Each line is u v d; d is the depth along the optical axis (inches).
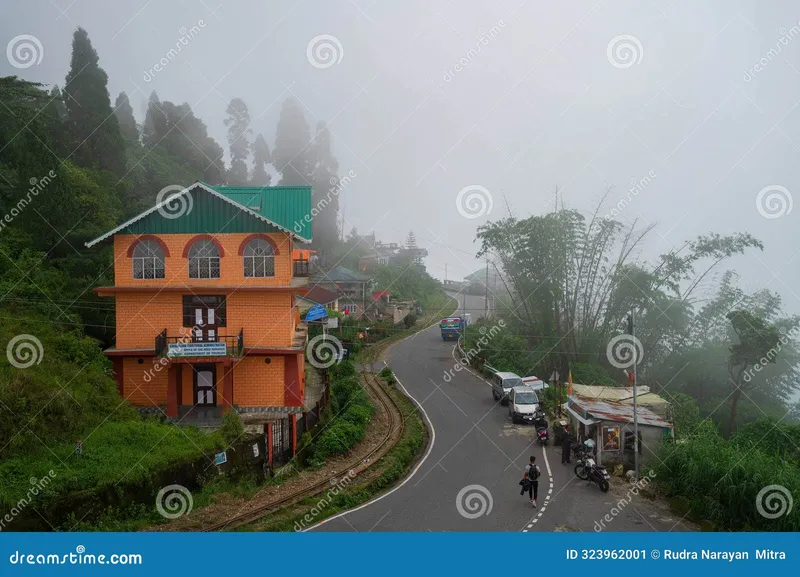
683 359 1489.9
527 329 1663.4
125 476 651.5
